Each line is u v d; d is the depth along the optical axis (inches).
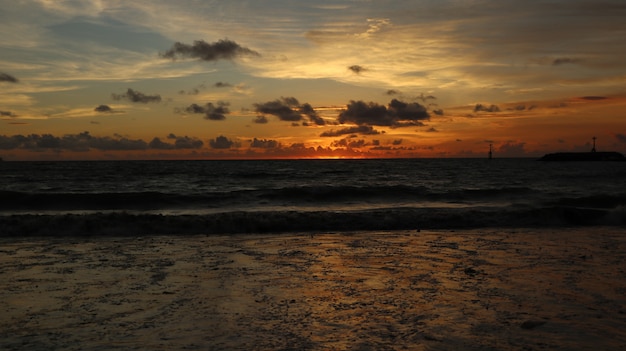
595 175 2214.6
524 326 201.5
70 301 241.3
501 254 382.9
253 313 221.1
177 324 204.7
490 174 2335.1
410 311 224.2
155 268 325.4
